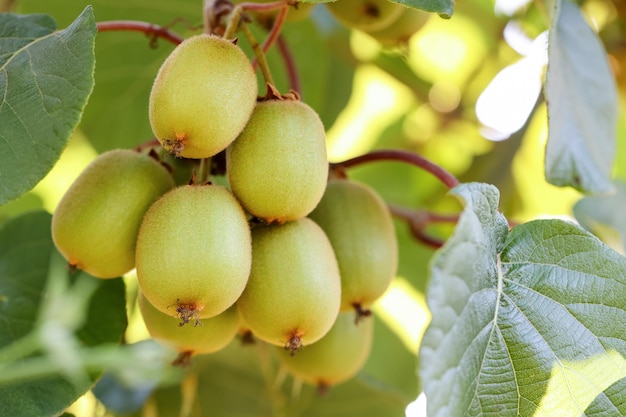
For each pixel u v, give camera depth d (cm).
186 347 74
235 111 69
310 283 70
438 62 127
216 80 68
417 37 123
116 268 73
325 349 79
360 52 117
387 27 84
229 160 71
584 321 69
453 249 61
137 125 102
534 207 127
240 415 100
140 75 101
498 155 115
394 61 120
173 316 69
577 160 85
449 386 61
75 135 103
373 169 125
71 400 74
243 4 76
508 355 68
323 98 109
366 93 129
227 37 75
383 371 109
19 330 79
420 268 112
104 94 101
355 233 76
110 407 93
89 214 72
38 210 83
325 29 109
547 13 90
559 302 69
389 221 78
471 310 64
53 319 75
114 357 70
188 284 67
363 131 132
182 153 70
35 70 70
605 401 68
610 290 69
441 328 60
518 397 67
